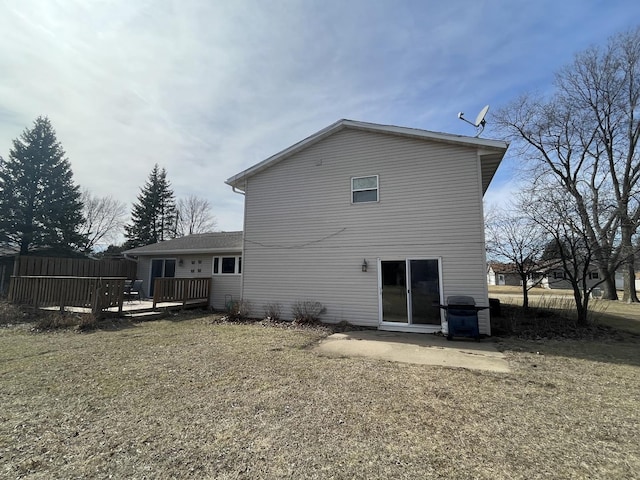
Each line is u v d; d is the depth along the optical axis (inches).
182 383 177.0
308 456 105.4
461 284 326.0
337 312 375.2
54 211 1080.2
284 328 350.9
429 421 131.3
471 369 204.7
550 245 436.8
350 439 116.6
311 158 412.2
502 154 338.0
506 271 506.0
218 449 109.6
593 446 112.5
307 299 391.9
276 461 102.4
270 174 433.4
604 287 823.1
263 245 424.8
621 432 123.0
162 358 228.7
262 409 142.8
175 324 375.6
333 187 396.2
